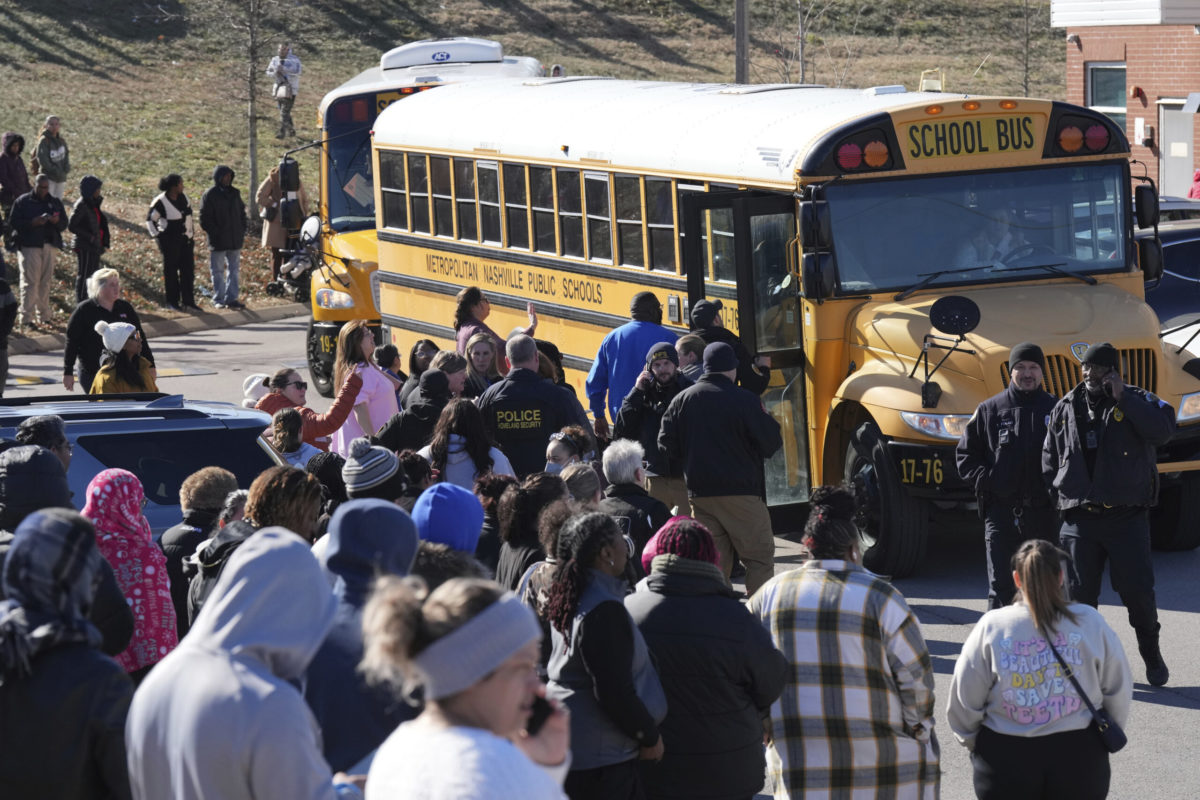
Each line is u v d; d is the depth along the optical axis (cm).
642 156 3309
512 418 2538
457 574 1299
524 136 3812
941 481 2644
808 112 2983
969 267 2872
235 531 1548
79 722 1020
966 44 13175
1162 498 2934
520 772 773
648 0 13625
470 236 4134
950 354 2672
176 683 931
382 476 1834
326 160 5141
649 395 2617
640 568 1892
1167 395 2766
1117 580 2198
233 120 10150
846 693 1409
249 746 905
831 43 12975
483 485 1852
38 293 6116
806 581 1436
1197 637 2450
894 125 2833
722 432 2369
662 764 1389
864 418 2838
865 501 2802
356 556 1141
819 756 1417
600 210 3503
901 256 2853
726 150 3041
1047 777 1445
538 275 3794
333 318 5084
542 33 12756
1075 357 2652
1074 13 7212
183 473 2102
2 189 6694
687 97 3462
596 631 1309
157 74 10956
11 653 1016
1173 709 2139
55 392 4988
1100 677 1460
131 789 988
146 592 1639
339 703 1108
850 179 2819
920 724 1424
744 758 1391
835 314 2830
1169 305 4125
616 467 1952
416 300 4484
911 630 1410
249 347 6081
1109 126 2941
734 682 1379
